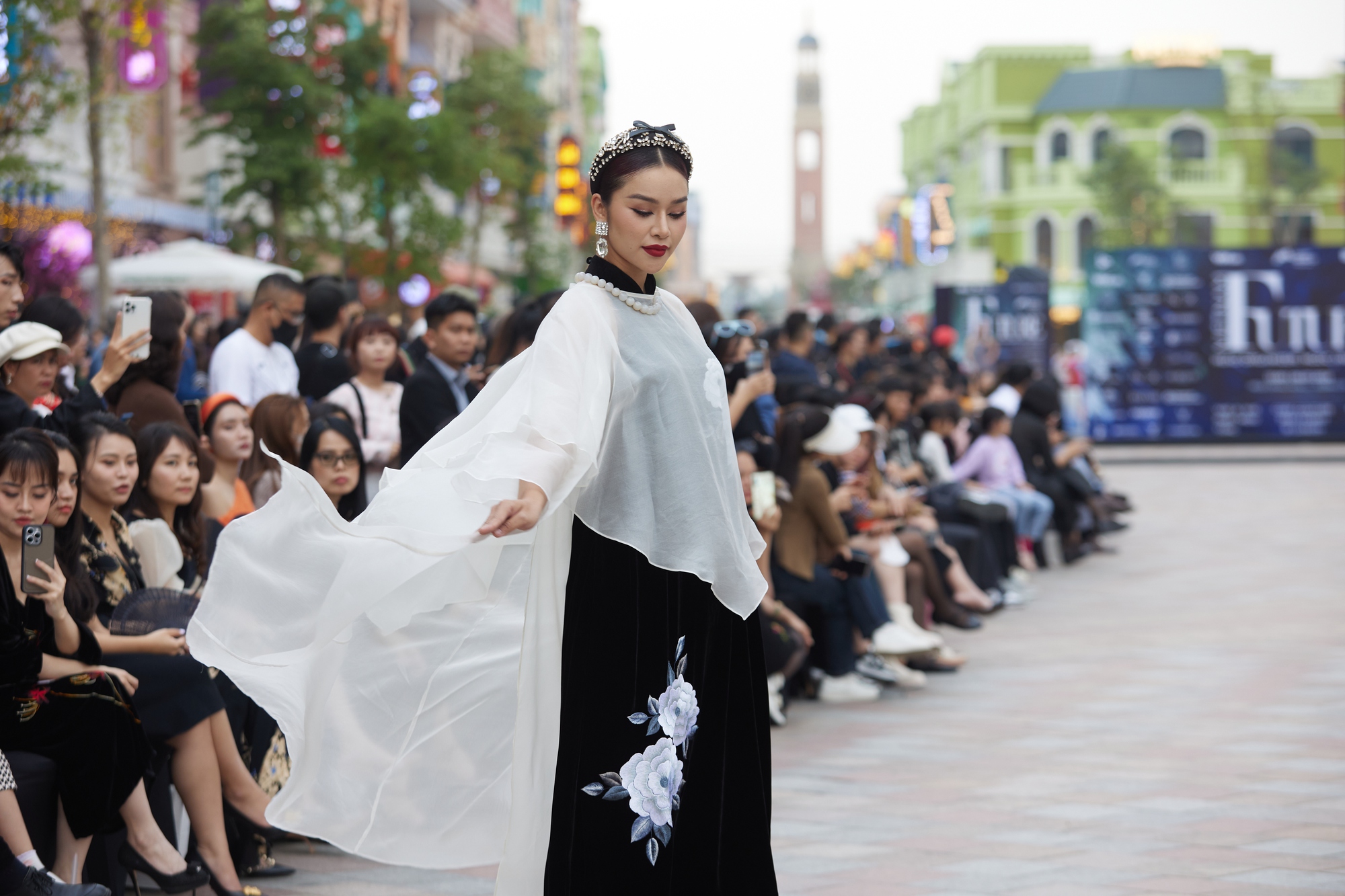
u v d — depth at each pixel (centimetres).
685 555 340
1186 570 1375
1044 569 1408
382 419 803
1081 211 6381
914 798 628
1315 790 628
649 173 339
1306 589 1245
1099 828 573
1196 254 2578
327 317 899
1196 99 6281
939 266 5328
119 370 613
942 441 1264
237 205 2161
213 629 362
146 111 1875
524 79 3334
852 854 543
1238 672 908
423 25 3909
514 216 3712
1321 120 6250
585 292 345
